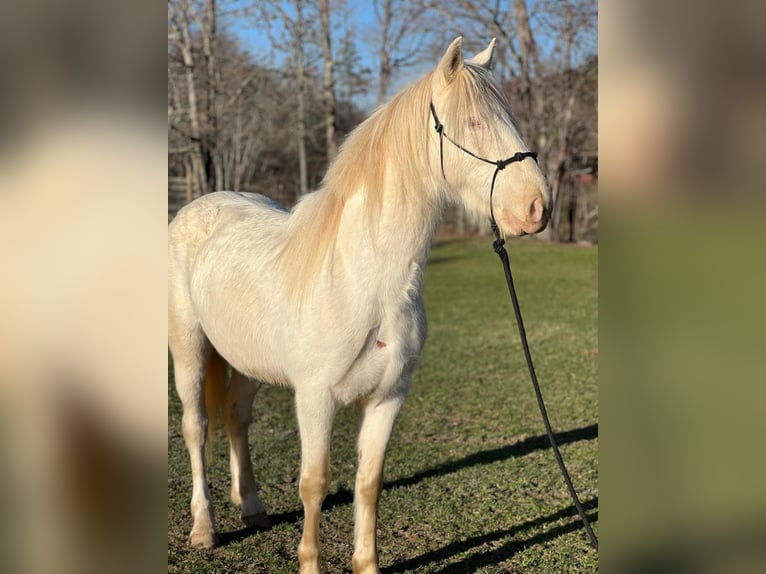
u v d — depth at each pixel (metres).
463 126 2.43
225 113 20.06
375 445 2.71
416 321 2.62
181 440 4.59
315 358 2.57
